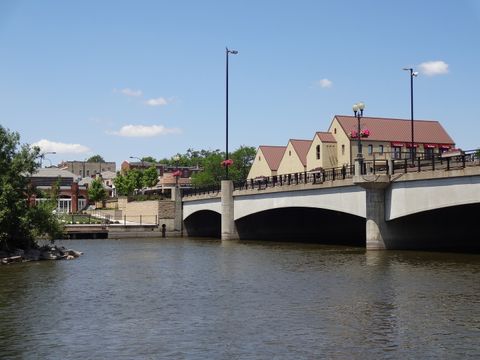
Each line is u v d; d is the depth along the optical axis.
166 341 17.52
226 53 70.12
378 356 15.46
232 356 15.74
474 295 24.03
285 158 95.25
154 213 87.75
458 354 15.55
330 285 27.55
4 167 46.53
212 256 46.44
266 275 32.25
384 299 23.44
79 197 132.75
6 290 28.28
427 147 87.94
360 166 43.72
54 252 47.84
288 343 16.91
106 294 26.77
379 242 43.75
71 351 16.66
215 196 73.62
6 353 16.55
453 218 46.31
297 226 72.75
